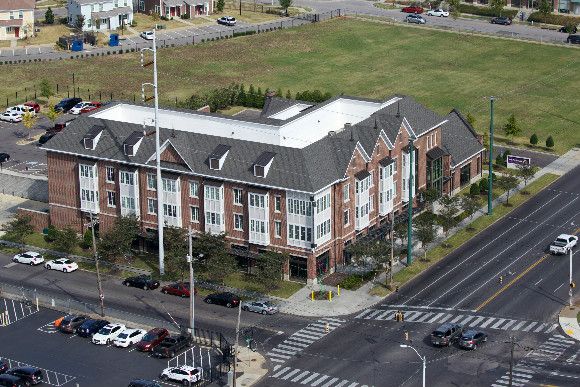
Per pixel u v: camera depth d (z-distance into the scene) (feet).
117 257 458.50
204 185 433.89
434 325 381.19
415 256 449.89
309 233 415.23
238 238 434.30
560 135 629.10
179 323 388.37
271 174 419.13
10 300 415.85
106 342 373.81
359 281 423.23
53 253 465.06
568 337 369.30
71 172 473.67
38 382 343.05
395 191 470.39
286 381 339.57
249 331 378.32
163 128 454.40
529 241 464.24
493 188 537.24
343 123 500.33
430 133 496.23
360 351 360.89
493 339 368.07
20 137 628.69
